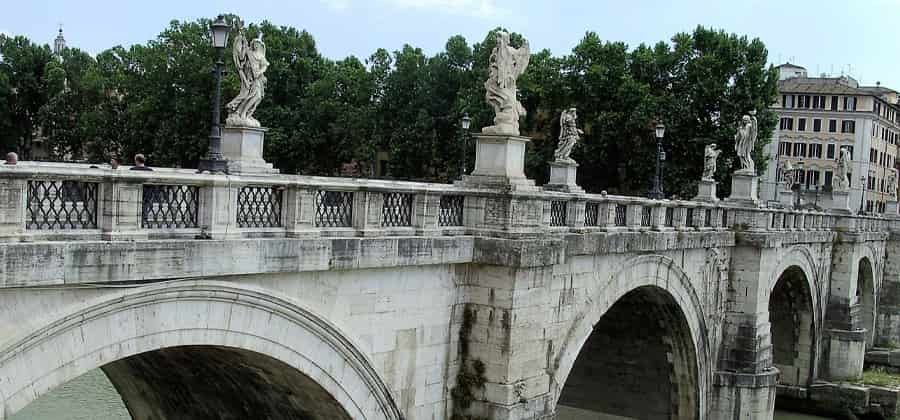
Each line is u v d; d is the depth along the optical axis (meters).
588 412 37.69
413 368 18.86
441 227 18.98
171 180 12.95
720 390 35.81
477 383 19.88
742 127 37.91
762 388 35.94
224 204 13.86
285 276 15.41
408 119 66.81
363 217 16.56
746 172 37.34
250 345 14.92
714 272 34.59
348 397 17.12
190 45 64.50
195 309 13.88
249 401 18.62
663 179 58.25
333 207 16.17
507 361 19.59
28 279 11.32
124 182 12.47
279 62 65.75
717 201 37.62
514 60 20.16
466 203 19.81
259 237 14.55
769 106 61.50
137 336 13.12
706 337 34.53
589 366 37.47
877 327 63.03
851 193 102.25
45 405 35.22
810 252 45.81
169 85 64.81
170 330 13.57
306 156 66.19
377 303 17.58
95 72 71.06
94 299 12.43
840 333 50.62
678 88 60.34
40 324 11.86
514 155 20.27
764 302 36.84
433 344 19.33
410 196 17.97
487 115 60.41
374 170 71.19
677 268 30.77
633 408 36.59
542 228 20.81
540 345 20.92
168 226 13.27
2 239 11.19
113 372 20.75
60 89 72.25
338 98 67.88
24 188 11.41
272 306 15.10
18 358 11.72
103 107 71.19
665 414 35.91
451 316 19.73
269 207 14.85
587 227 23.91
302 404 17.72
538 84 61.84
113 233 12.33
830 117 102.62
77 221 12.16
